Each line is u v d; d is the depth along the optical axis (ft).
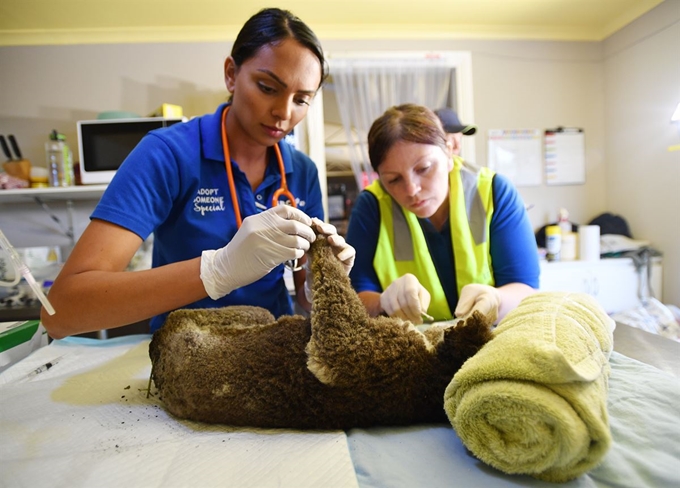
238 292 3.12
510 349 1.37
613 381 1.97
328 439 1.59
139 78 7.75
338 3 7.22
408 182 3.22
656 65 7.47
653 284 7.63
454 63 8.45
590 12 7.86
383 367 1.60
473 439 1.36
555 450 1.21
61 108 7.61
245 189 3.01
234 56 2.68
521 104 8.71
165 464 1.46
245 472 1.39
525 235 3.79
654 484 1.26
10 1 6.52
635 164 8.09
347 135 8.51
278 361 1.67
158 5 6.83
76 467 1.46
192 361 1.77
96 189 6.49
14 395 2.21
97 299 1.95
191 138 2.86
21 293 6.32
